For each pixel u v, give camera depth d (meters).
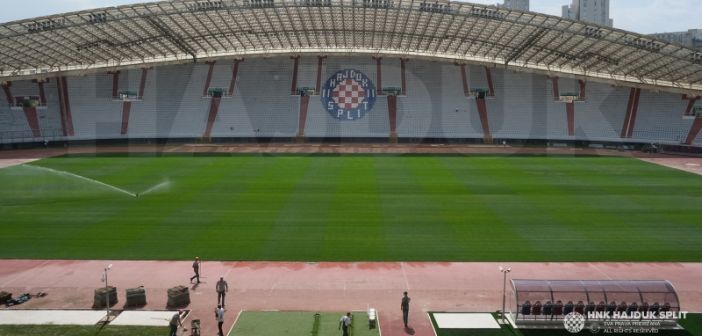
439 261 26.72
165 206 36.56
